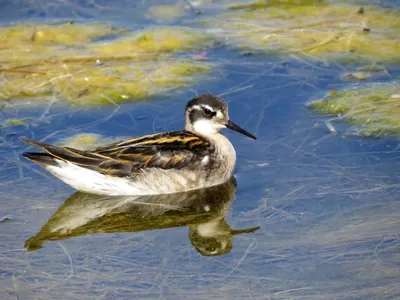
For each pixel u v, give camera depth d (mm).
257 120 14203
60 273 10180
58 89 15586
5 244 10898
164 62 16594
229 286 9773
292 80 15648
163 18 18750
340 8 19031
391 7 18922
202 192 12508
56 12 19031
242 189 12289
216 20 18641
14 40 17531
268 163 12930
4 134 13938
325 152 13102
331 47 17016
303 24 18219
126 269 10281
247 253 10508
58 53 16938
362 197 11734
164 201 12289
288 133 13758
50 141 13609
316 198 11812
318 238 10734
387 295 9328
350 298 9320
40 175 12805
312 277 9828
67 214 11789
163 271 10219
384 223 10984
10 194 12203
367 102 14703
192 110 12906
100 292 9719
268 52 16891
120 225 11594
